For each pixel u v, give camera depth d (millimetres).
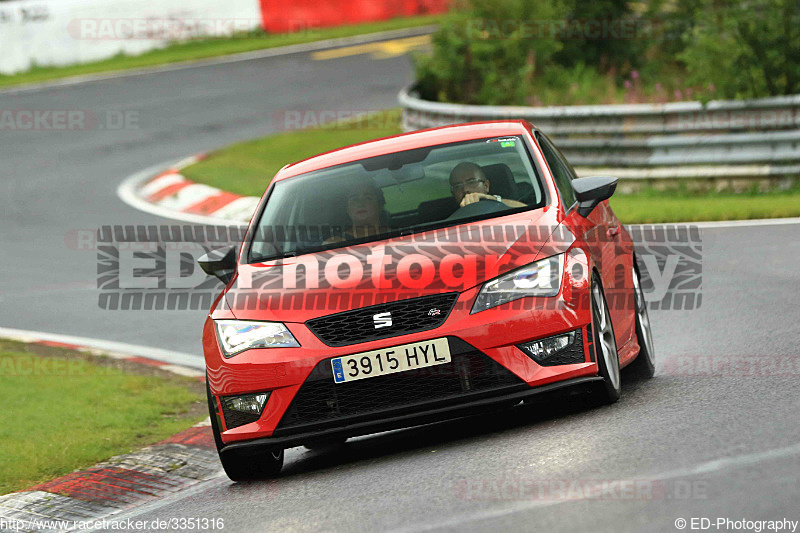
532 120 52438
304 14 122250
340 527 14594
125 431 25359
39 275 46406
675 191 49562
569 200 21406
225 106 87938
